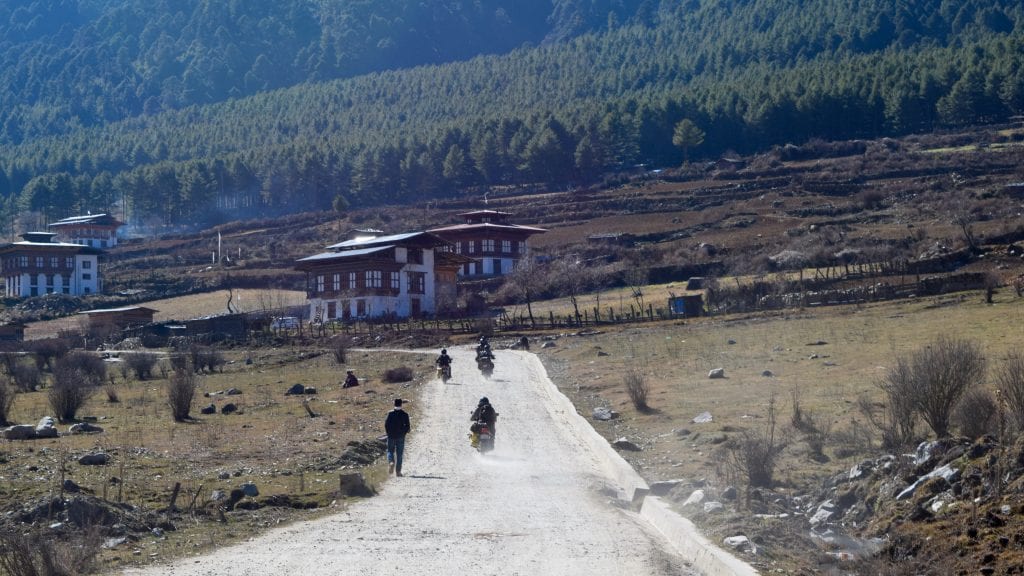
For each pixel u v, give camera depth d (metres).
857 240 106.88
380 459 28.55
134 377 64.69
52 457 27.75
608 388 43.66
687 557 16.92
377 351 73.06
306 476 25.25
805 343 51.56
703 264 105.19
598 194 171.50
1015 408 22.70
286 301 117.69
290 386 53.56
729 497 20.66
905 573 15.01
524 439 32.22
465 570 15.76
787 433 27.41
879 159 169.00
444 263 107.56
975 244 89.50
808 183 156.00
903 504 18.23
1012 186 128.50
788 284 79.56
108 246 180.12
